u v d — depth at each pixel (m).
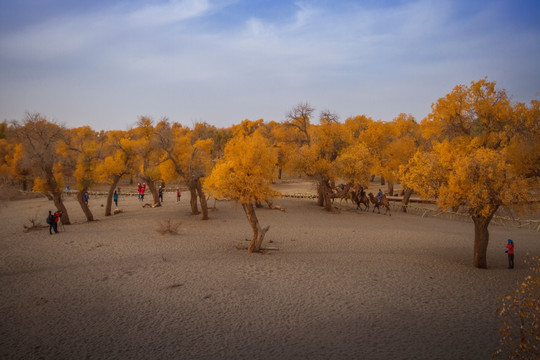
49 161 26.55
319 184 34.59
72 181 63.47
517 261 17.98
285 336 9.89
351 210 35.22
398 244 21.50
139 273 15.33
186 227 25.81
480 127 22.78
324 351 9.08
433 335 9.94
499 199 14.66
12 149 51.53
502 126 21.28
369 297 12.79
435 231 26.23
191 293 13.07
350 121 49.06
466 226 29.36
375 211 36.22
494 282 14.55
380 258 18.22
